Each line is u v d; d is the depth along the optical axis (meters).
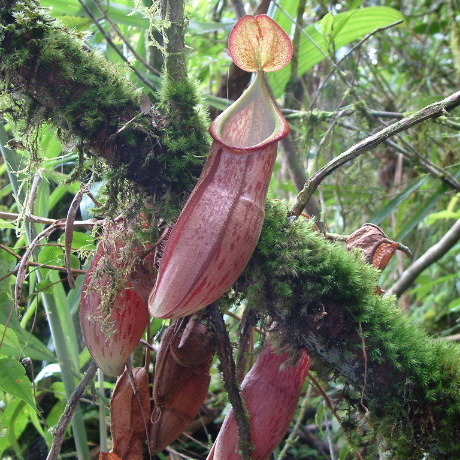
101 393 0.80
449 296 1.33
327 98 1.33
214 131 0.50
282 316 0.52
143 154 0.53
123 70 0.55
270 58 0.53
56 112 0.53
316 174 0.55
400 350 0.51
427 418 0.50
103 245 0.57
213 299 0.48
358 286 0.51
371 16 1.02
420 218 0.99
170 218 0.53
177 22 0.55
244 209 0.48
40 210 0.79
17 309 0.65
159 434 0.59
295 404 0.56
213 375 1.21
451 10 1.29
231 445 0.55
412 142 1.01
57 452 0.63
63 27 0.53
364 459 0.60
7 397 0.86
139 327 0.57
